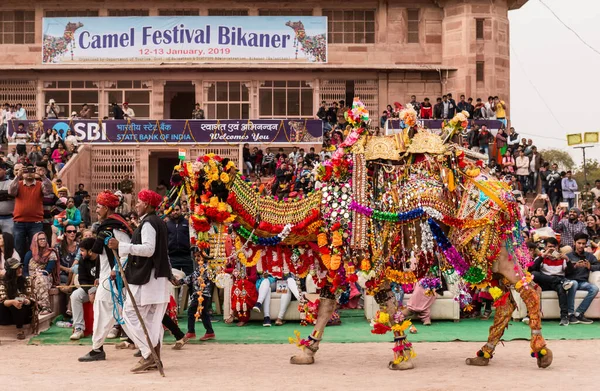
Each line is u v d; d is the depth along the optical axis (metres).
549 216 27.78
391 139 12.54
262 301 17.39
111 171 36.75
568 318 17.42
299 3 42.22
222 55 40.50
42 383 11.09
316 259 12.91
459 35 41.47
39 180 20.62
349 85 41.97
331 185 12.44
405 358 12.38
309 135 36.62
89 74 41.25
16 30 42.25
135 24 40.47
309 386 10.88
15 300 15.32
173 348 14.61
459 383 11.09
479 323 17.66
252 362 13.06
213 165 12.06
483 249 12.27
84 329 15.79
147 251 12.05
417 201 12.11
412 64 41.88
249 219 12.34
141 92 41.44
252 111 41.41
